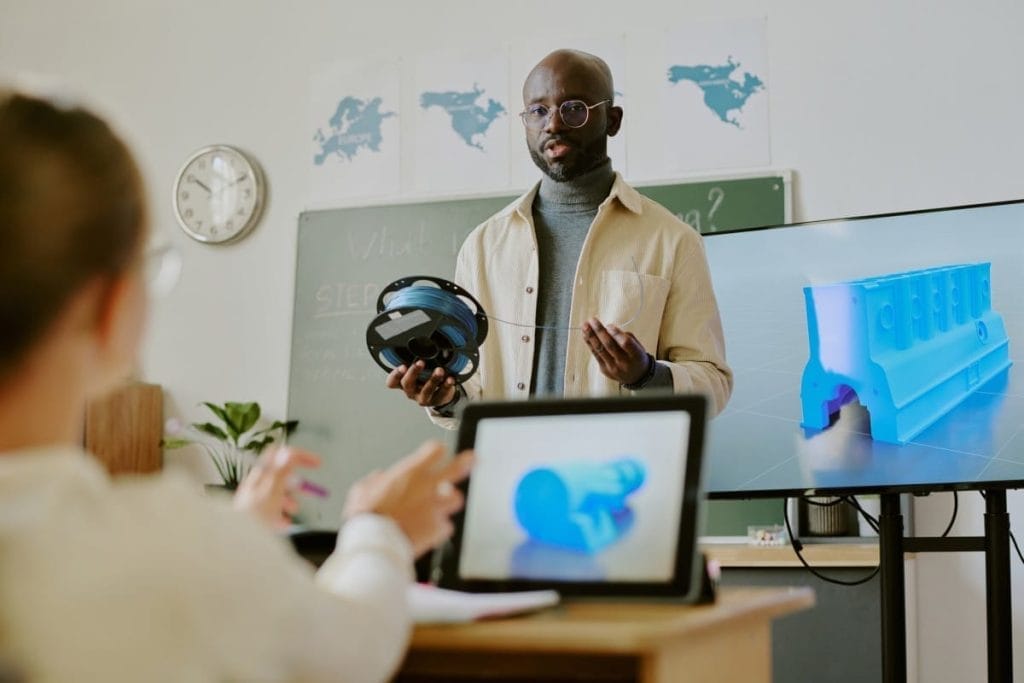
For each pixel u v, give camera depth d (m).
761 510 3.59
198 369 4.31
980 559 3.48
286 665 0.71
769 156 3.76
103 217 0.68
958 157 3.61
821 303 2.97
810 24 3.77
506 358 2.62
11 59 4.71
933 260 2.87
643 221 2.63
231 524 0.70
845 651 3.26
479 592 1.14
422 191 4.14
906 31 3.69
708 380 2.40
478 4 4.14
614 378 2.22
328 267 4.20
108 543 0.65
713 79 3.84
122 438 4.17
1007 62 3.60
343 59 4.28
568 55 2.66
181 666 0.65
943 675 3.48
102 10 4.62
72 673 0.63
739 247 3.08
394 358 2.30
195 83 4.46
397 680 1.09
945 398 2.79
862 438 2.86
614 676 0.99
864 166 3.68
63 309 0.67
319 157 4.27
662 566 1.10
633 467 1.14
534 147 2.67
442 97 4.14
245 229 4.30
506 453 1.19
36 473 0.66
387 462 4.04
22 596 0.64
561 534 1.14
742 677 1.12
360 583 0.81
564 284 2.61
